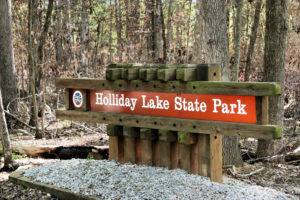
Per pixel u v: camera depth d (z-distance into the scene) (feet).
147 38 54.34
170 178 13.92
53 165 17.12
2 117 18.85
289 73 42.19
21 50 49.47
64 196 13.98
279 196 13.03
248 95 12.24
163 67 14.84
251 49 33.81
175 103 14.21
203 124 13.35
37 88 38.58
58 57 48.91
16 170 17.48
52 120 34.37
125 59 47.32
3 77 35.32
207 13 19.71
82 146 23.62
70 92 17.53
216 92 13.02
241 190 13.19
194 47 22.22
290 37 49.80
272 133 11.72
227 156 20.56
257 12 34.50
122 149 16.84
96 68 46.09
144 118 15.02
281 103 23.09
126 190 13.23
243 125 12.39
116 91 15.97
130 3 53.06
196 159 14.44
